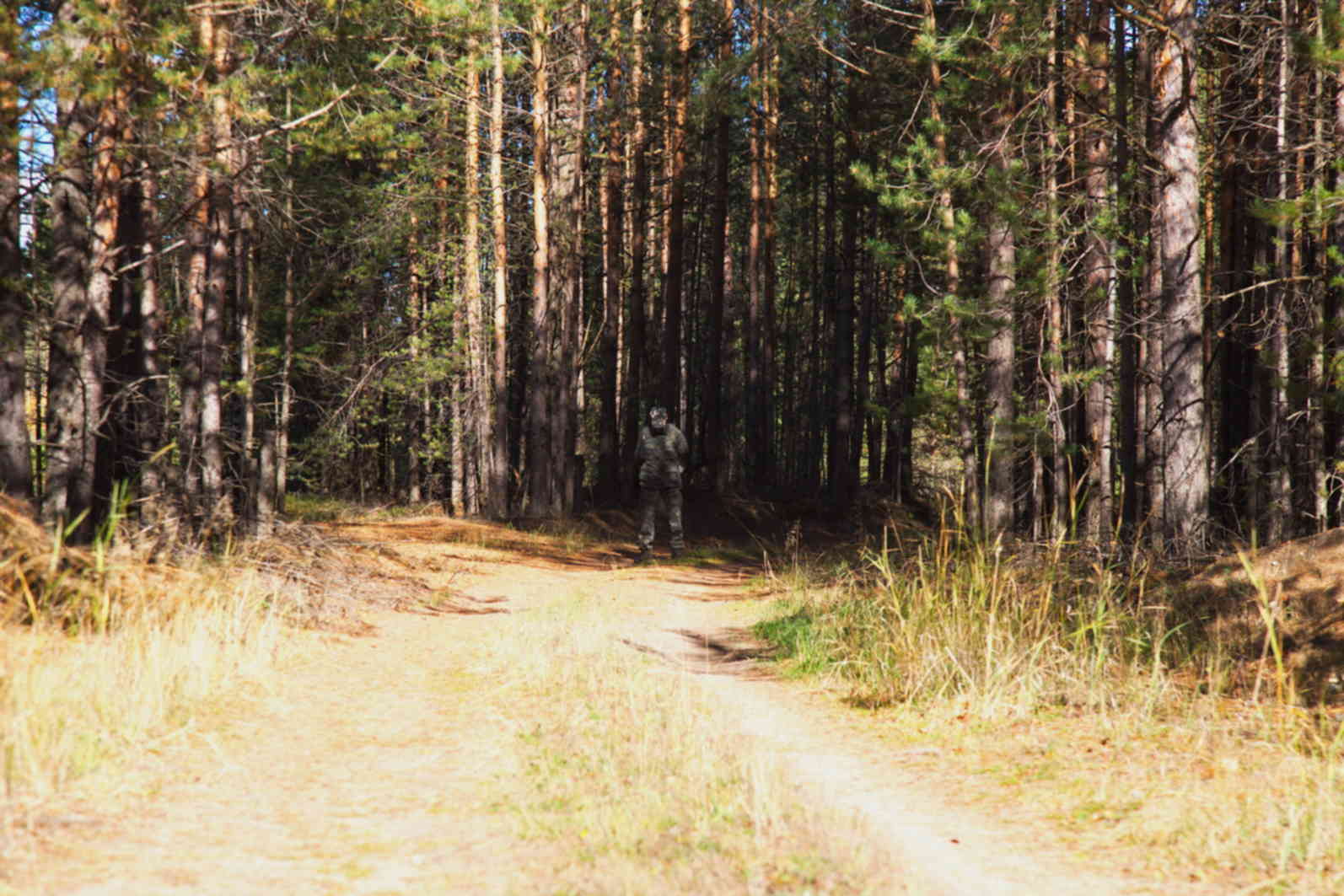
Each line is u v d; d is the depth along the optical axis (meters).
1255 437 13.80
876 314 35.25
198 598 7.52
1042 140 13.91
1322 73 10.81
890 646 7.62
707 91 19.70
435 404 27.44
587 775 4.65
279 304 21.42
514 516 23.86
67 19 8.06
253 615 7.70
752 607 12.13
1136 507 18.36
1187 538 10.31
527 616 9.90
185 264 12.59
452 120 23.11
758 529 25.22
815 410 37.50
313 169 15.03
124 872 3.19
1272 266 14.31
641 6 24.22
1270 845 3.88
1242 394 17.30
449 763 4.88
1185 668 7.20
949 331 14.62
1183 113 11.01
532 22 21.50
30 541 6.65
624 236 31.97
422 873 3.35
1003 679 6.60
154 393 10.68
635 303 28.27
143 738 4.79
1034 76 14.10
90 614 6.46
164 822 3.75
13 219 8.22
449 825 3.90
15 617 6.12
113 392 10.32
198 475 11.05
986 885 3.50
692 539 23.05
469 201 22.52
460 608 10.91
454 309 23.83
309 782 4.46
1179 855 3.81
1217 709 6.16
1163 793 4.59
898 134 19.78
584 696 6.39
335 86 9.48
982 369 16.55
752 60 19.16
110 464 9.90
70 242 8.45
